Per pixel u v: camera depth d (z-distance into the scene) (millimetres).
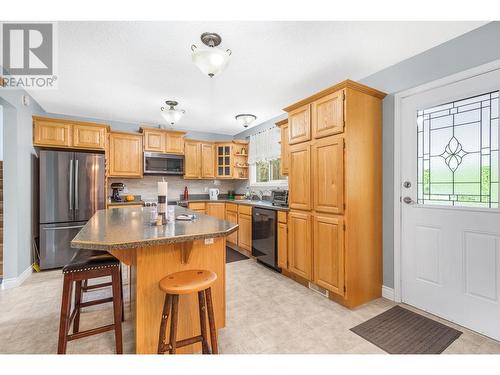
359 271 2229
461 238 1906
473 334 1788
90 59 2271
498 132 1738
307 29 1823
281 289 2582
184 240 1305
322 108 2377
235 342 1688
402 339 1728
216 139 5594
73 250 3410
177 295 1282
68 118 4062
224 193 5633
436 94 2043
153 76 2625
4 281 2637
